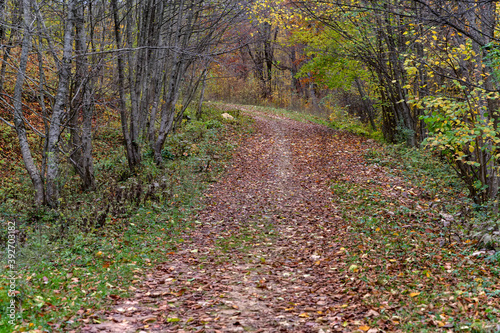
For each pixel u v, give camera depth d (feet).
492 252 22.12
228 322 16.96
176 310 18.39
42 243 26.50
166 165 54.75
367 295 18.34
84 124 42.32
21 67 33.83
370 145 68.85
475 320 14.52
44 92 39.47
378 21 43.78
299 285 21.43
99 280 21.59
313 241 29.22
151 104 67.51
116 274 22.50
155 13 56.34
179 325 16.67
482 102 28.50
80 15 38.70
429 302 17.15
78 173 42.65
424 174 48.03
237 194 44.98
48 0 36.91
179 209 38.65
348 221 32.86
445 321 14.99
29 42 35.37
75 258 24.91
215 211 38.86
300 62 114.32
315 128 90.33
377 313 16.44
